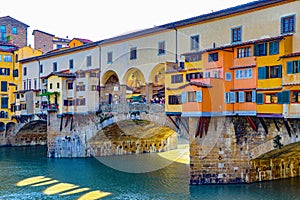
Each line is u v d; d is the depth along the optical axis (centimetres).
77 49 4656
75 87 4503
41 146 6206
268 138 2756
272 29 2662
